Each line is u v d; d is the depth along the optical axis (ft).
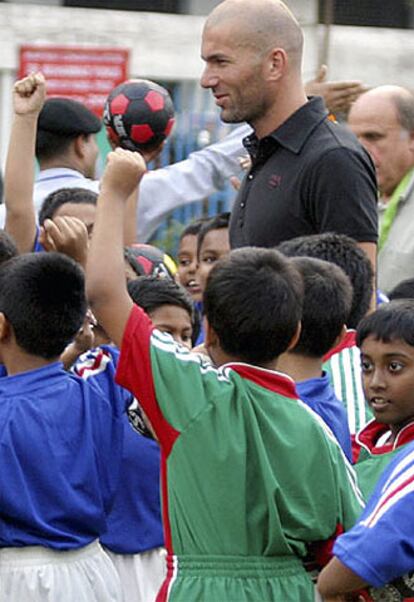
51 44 85.40
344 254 42.22
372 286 42.57
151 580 42.57
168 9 103.86
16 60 88.02
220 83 47.29
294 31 47.34
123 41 92.94
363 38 98.07
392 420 36.50
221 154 59.67
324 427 33.91
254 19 46.96
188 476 32.65
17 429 36.65
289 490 32.86
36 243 48.91
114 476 38.19
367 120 57.77
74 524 37.22
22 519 36.55
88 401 37.78
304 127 47.24
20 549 36.73
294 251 42.37
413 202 57.57
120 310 33.27
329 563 32.17
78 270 37.78
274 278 33.40
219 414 32.71
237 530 32.55
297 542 32.91
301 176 46.78
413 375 36.06
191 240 58.08
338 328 36.70
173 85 94.17
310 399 36.04
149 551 42.47
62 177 57.36
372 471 36.55
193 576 32.63
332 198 46.37
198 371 33.01
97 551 38.04
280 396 33.47
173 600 32.63
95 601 37.40
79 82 81.41
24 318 36.96
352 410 40.27
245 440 32.78
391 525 31.27
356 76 97.91
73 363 39.68
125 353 32.91
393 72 99.04
